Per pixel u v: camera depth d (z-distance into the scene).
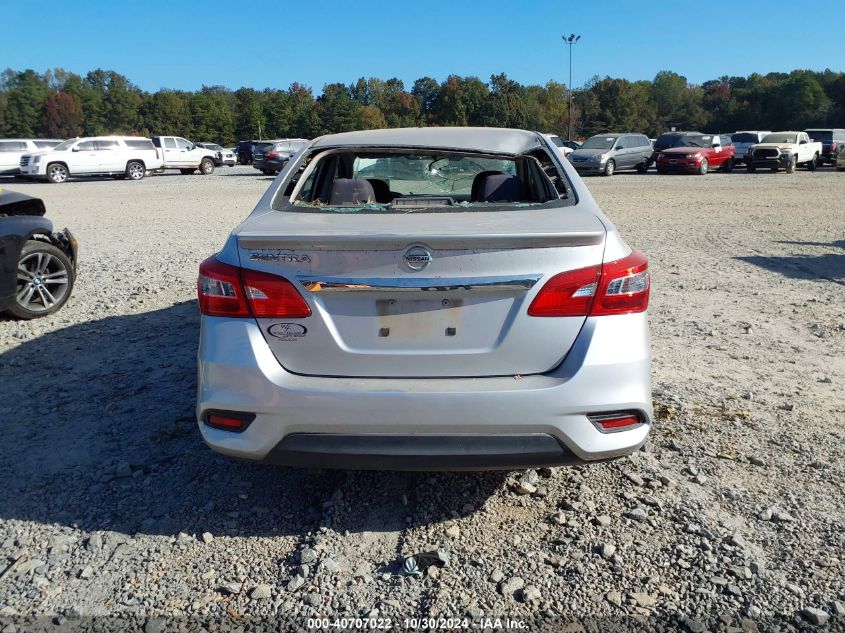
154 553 2.87
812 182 24.94
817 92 113.12
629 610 2.52
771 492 3.26
